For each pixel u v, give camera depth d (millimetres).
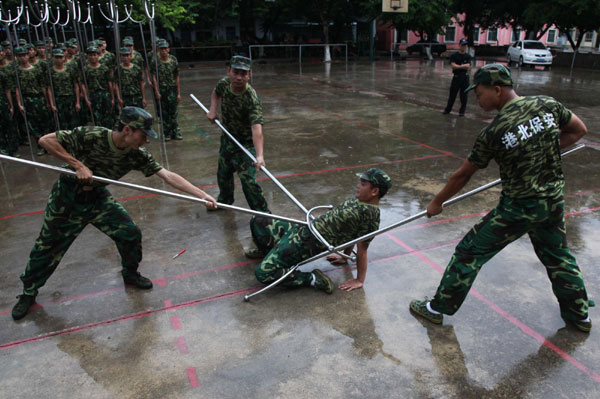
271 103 11180
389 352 2596
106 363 2539
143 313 2982
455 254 2660
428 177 5609
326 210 4621
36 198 5078
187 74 18375
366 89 13555
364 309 2996
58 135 2596
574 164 6031
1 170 6109
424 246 3832
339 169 5980
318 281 3184
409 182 5434
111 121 7961
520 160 2293
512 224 2430
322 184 5410
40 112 7043
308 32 30547
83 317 2945
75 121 7473
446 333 2748
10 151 6895
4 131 6797
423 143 7238
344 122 8891
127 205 4844
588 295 3096
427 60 25719
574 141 2506
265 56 26938
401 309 2986
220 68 21234
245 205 4812
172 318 2928
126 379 2418
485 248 2537
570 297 2656
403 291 3191
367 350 2613
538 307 2975
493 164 6043
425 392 2311
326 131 8156
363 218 3066
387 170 5902
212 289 3256
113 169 2789
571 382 2355
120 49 7648
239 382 2385
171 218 4500
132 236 3053
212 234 4133
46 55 6723
